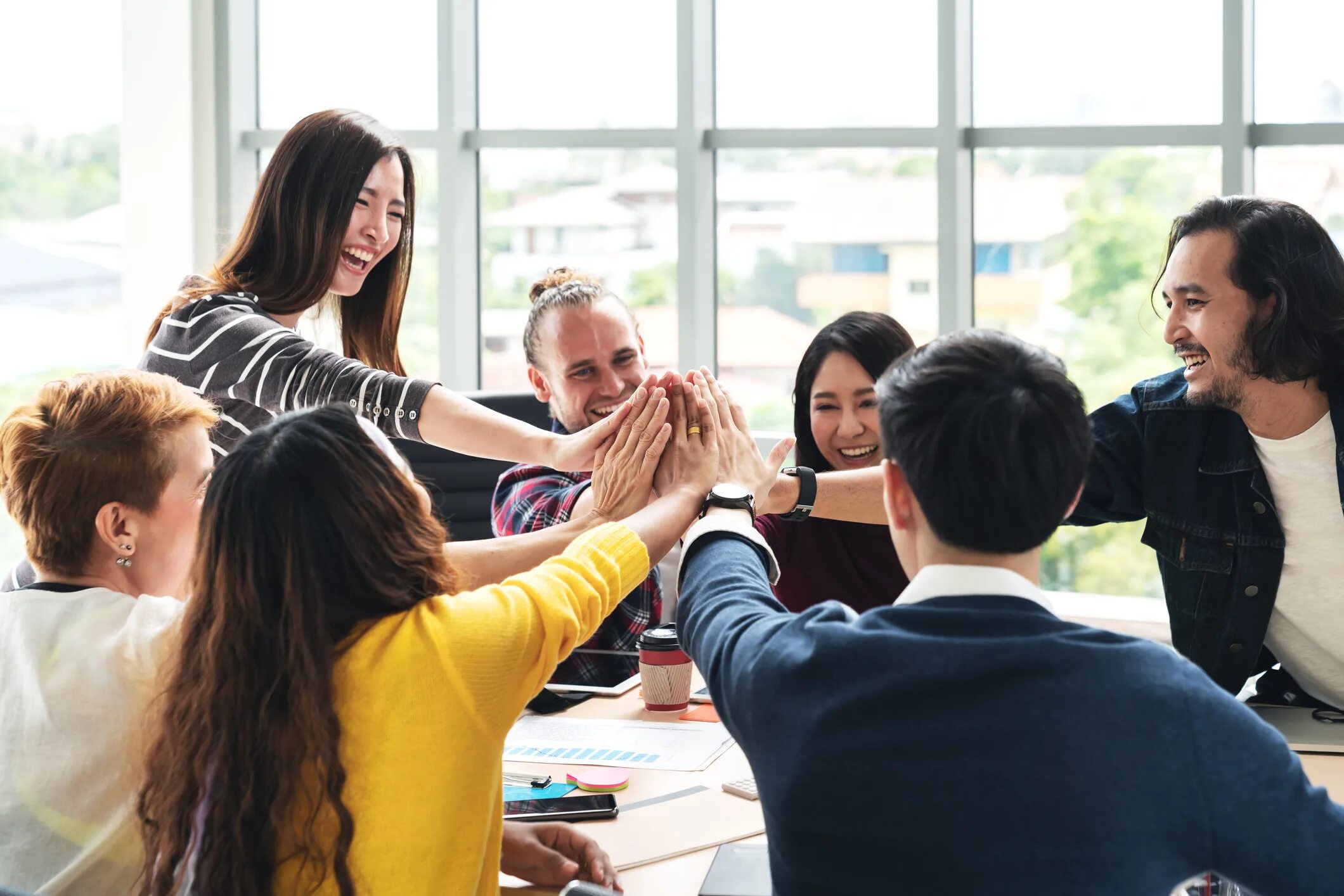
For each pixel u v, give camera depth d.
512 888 1.40
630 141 4.07
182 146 4.30
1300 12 3.46
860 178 3.90
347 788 1.20
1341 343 1.79
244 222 2.09
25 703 1.36
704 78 4.00
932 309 3.87
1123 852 0.91
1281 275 1.77
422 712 1.20
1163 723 0.92
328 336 2.59
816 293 4.00
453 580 1.32
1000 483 1.00
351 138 2.05
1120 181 3.66
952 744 0.94
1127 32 3.62
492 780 1.27
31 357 4.45
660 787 1.62
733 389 4.12
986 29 3.76
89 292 4.41
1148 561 3.64
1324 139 3.46
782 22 3.96
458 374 4.27
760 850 1.37
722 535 1.37
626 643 2.27
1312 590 1.91
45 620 1.38
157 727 1.29
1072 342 3.78
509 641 1.25
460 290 4.25
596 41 4.12
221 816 1.20
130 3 4.25
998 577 1.03
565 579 1.33
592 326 2.22
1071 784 0.92
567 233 4.21
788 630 1.07
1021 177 3.77
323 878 1.20
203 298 1.98
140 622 1.38
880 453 2.30
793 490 1.81
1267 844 0.92
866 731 0.97
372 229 2.09
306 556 1.21
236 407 1.97
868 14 3.86
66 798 1.33
